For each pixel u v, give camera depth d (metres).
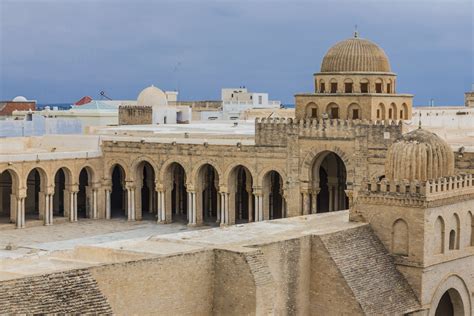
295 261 54.34
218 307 49.19
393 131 85.56
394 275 57.34
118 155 104.38
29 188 107.31
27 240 87.12
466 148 80.06
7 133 124.12
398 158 60.06
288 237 54.38
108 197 105.69
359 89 93.62
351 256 56.06
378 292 55.12
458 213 60.38
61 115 151.88
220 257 49.19
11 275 44.84
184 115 141.75
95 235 90.88
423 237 56.94
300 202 91.94
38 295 40.28
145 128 117.81
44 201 98.94
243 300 48.12
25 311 39.31
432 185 57.34
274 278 52.25
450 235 60.12
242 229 59.25
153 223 101.06
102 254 51.88
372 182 59.47
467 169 79.56
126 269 44.59
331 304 54.94
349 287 54.03
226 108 187.00
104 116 150.75
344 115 92.81
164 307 46.62
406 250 57.88
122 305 44.41
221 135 101.88
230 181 96.75
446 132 97.12
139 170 103.62
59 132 130.62
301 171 91.56
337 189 96.38
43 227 97.06
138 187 103.62
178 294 47.38
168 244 53.47
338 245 56.12
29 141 110.50
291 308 54.19
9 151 104.44
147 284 45.66
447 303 62.72
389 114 93.88
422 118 116.50
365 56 94.44
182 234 57.53
